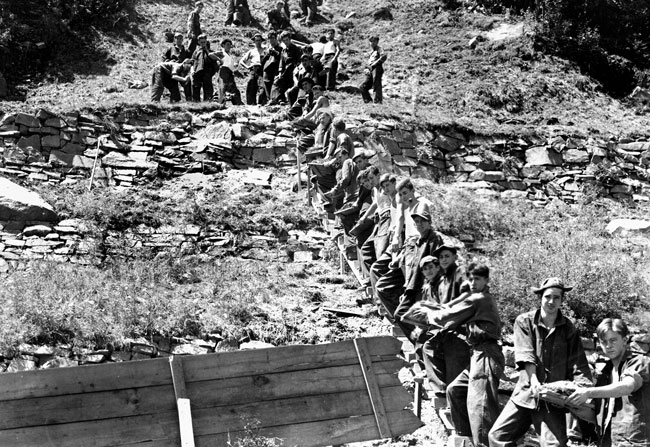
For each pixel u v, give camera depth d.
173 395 9.18
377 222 13.87
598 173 23.64
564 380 9.11
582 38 32.53
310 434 9.48
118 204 18.08
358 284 15.88
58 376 8.92
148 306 13.96
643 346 15.63
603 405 8.96
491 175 23.16
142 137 21.34
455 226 19.73
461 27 33.84
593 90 30.69
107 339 13.15
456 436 9.72
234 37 31.33
